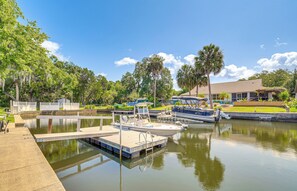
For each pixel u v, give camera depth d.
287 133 12.07
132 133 9.55
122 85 55.34
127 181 4.87
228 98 33.62
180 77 35.81
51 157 6.97
